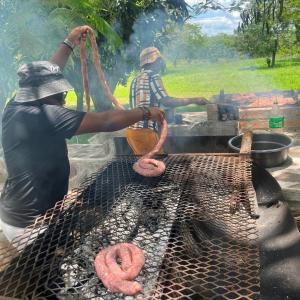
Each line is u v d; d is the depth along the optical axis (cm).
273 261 192
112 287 152
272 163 374
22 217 226
